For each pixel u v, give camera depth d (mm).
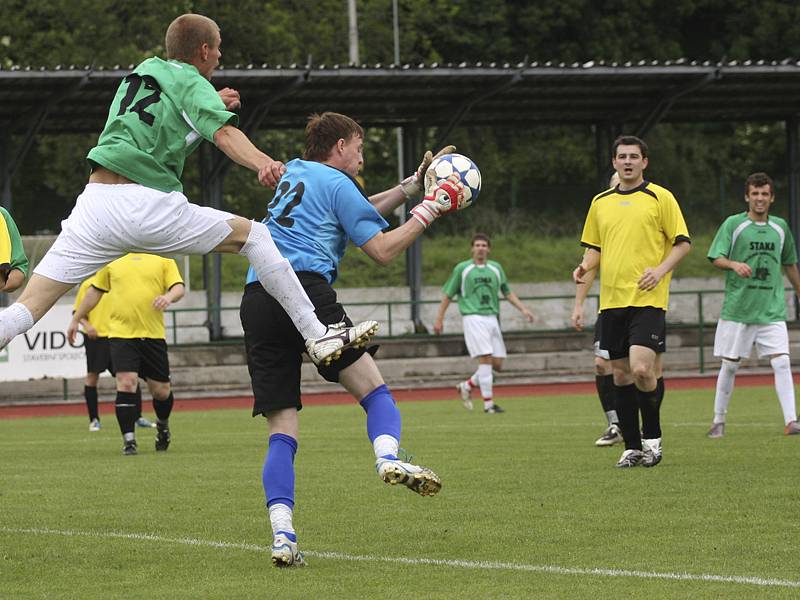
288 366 16891
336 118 17594
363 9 124375
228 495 23688
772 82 68375
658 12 137250
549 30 134125
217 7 114875
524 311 48562
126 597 14820
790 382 33812
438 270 88875
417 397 59812
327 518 20469
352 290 78375
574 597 14430
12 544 18453
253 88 63594
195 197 105438
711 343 73750
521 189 87438
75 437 40312
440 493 23172
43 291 16359
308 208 17078
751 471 25484
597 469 26531
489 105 70750
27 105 63656
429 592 14805
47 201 71312
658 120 70188
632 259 26609
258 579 15742
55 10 110438
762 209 33844
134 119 16312
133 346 32844
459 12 132000
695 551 17141
